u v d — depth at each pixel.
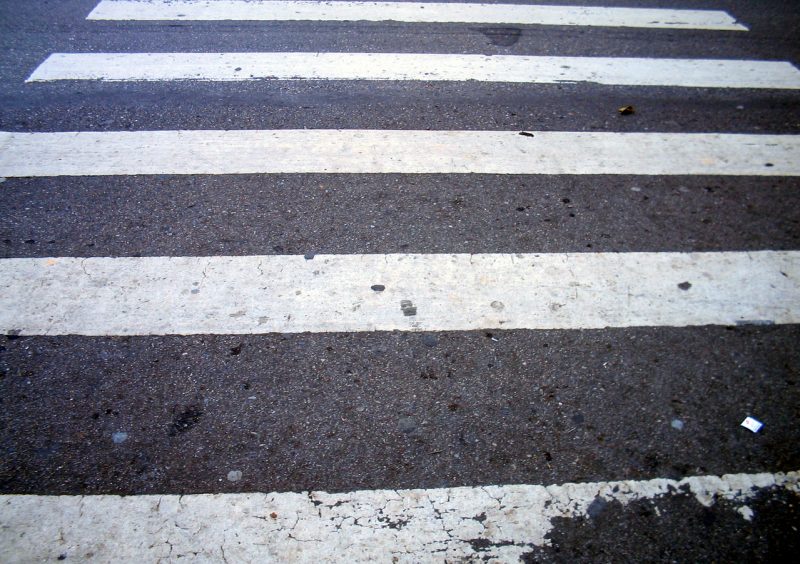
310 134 4.46
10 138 4.36
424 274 3.43
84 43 5.52
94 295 3.28
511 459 2.64
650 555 2.35
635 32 5.92
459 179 4.10
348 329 3.14
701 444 2.70
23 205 3.83
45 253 3.52
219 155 4.25
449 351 3.05
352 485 2.54
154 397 2.85
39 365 2.96
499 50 5.56
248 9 6.19
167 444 2.67
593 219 3.81
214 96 4.84
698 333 3.15
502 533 2.41
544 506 2.49
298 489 2.53
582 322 3.20
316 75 5.13
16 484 2.52
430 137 4.46
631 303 3.29
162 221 3.74
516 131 4.55
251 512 2.45
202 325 3.15
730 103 4.91
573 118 4.70
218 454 2.64
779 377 2.96
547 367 2.99
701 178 4.14
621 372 2.97
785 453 2.67
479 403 2.84
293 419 2.77
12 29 5.71
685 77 5.22
